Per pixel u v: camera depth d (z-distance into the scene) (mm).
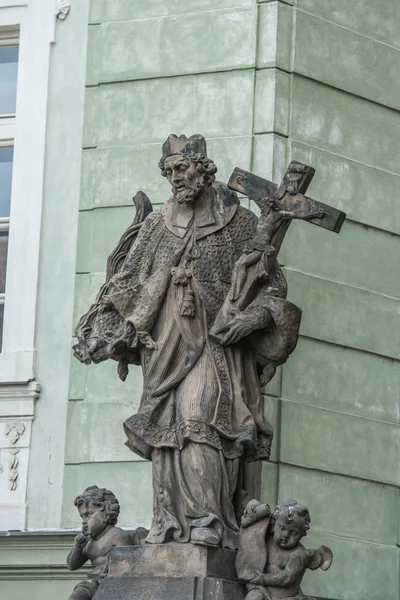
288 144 14914
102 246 15148
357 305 15164
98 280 15094
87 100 15492
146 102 15289
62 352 15102
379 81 15719
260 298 12289
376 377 15180
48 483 14867
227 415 12164
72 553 12562
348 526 14719
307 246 14922
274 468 14297
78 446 14828
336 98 15359
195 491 11969
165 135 15164
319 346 14836
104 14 15602
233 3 15211
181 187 12391
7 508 14938
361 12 15719
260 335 12359
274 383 14453
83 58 15625
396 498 15094
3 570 14695
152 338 12406
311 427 14609
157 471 12141
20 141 15648
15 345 15250
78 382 14953
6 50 16062
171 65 15281
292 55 15094
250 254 12312
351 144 15398
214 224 12484
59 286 15250
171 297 12375
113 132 15336
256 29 15070
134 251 12672
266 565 11836
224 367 12273
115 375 14828
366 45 15688
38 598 14602
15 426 15062
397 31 15977
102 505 12508
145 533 12562
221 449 12070
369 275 15305
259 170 14789
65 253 15305
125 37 15484
